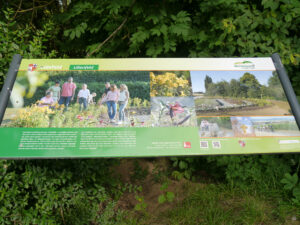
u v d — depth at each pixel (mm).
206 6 2703
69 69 1829
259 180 2865
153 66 1866
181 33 2725
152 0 2621
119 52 3143
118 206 2775
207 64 1910
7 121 1598
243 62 1938
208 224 2447
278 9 2793
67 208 2295
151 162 3502
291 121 1688
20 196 1930
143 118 1652
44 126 1592
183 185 3111
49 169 2186
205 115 1684
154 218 2590
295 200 2539
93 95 1738
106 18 2945
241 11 2820
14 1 3410
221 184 2963
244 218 2486
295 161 2928
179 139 1581
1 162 1782
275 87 1836
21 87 1740
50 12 3918
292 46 2828
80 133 1573
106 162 2668
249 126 1650
